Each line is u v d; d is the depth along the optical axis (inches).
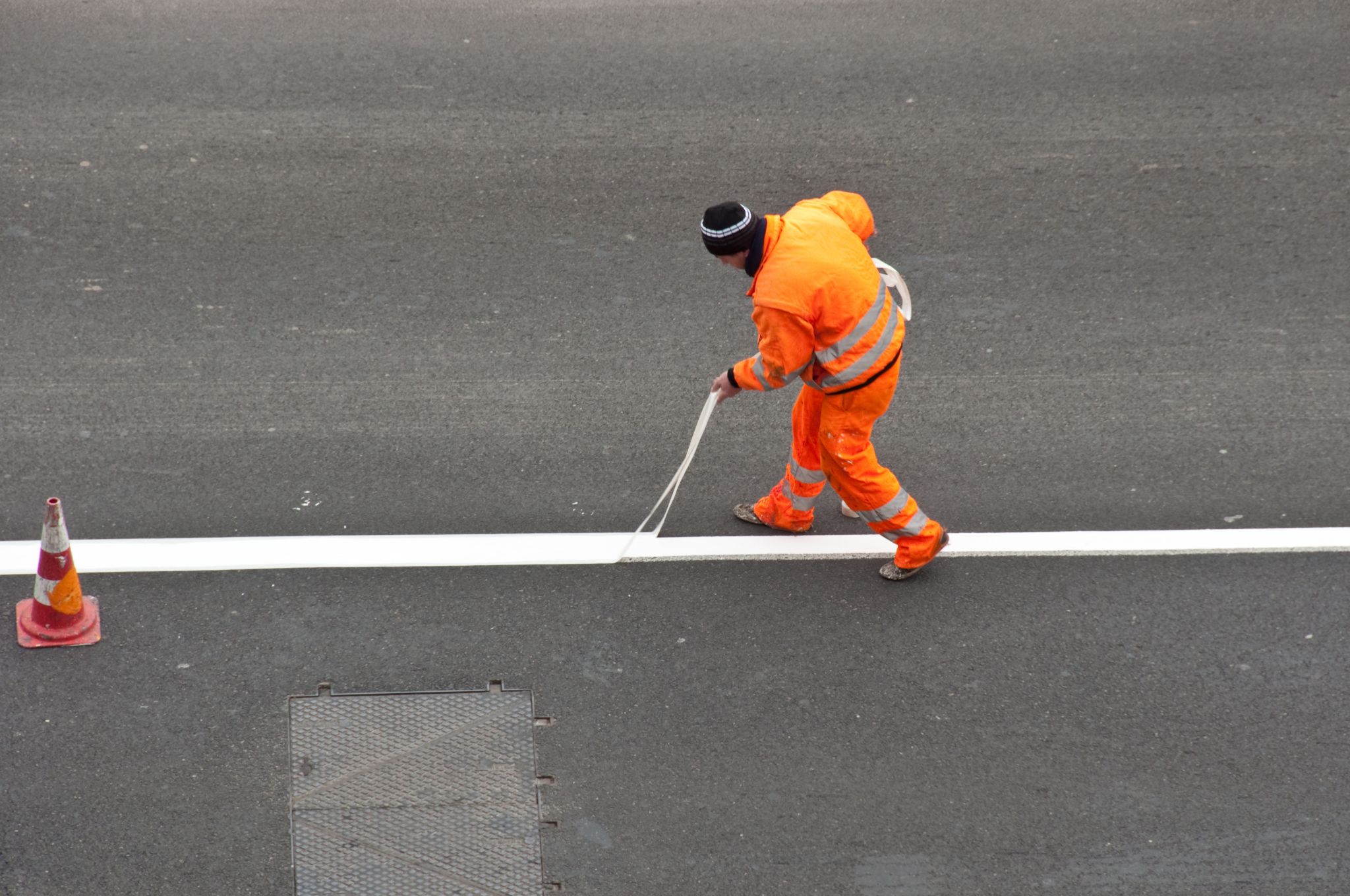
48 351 963.3
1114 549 878.4
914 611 837.8
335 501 881.5
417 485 896.3
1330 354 1019.9
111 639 787.4
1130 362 1009.5
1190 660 815.1
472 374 975.6
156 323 992.9
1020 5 1320.1
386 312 1016.2
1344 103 1230.9
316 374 965.8
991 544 879.7
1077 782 750.5
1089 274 1075.9
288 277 1037.2
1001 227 1110.4
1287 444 953.5
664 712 775.1
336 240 1069.8
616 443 936.3
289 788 729.6
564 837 717.9
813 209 778.8
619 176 1139.3
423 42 1247.5
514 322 1016.9
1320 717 786.2
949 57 1262.3
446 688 780.0
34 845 693.9
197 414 930.7
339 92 1193.4
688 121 1190.3
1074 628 831.1
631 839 717.9
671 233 1095.6
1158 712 786.2
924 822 729.6
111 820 707.4
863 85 1230.9
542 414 951.6
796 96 1218.0
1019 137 1189.1
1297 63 1267.2
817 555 871.1
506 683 784.9
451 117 1178.6
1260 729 779.4
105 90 1172.5
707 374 989.8
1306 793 748.6
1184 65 1261.1
